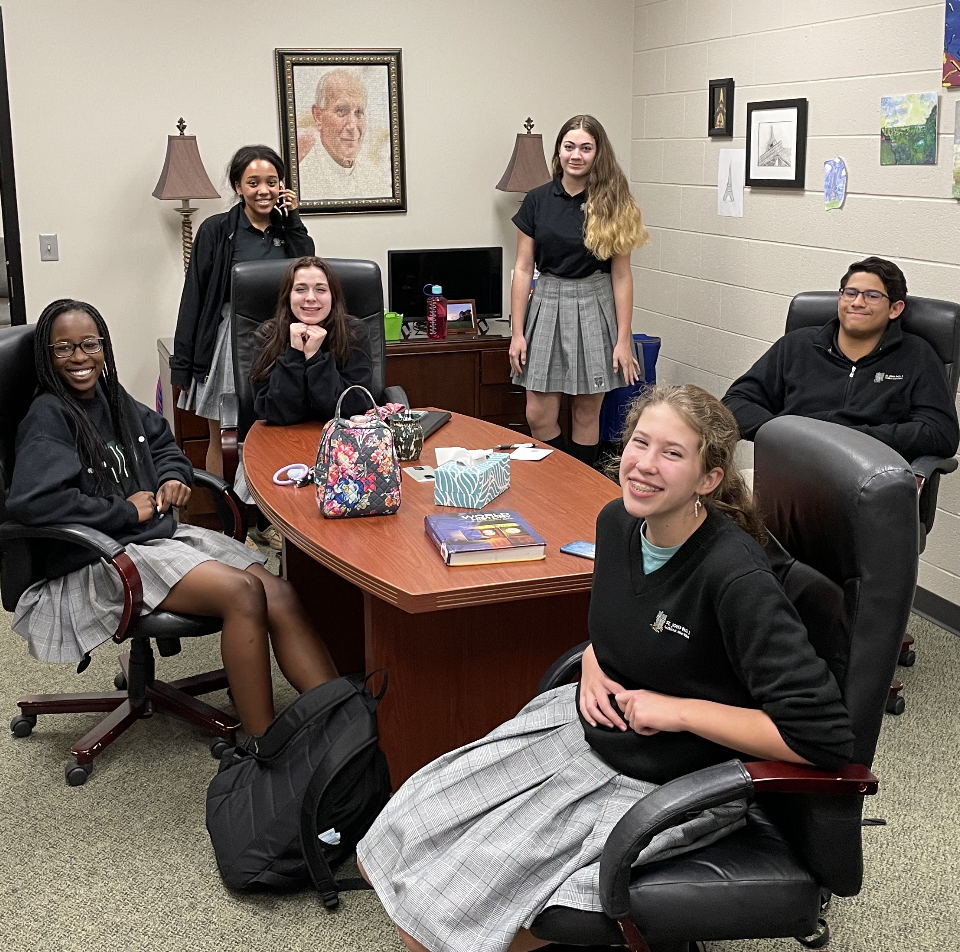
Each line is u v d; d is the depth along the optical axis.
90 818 2.53
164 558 2.61
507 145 5.37
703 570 1.60
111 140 4.82
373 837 1.82
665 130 5.22
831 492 1.57
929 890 2.27
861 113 3.83
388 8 5.06
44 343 2.63
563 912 1.55
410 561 2.27
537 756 1.79
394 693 2.43
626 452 1.64
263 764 2.35
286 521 2.53
